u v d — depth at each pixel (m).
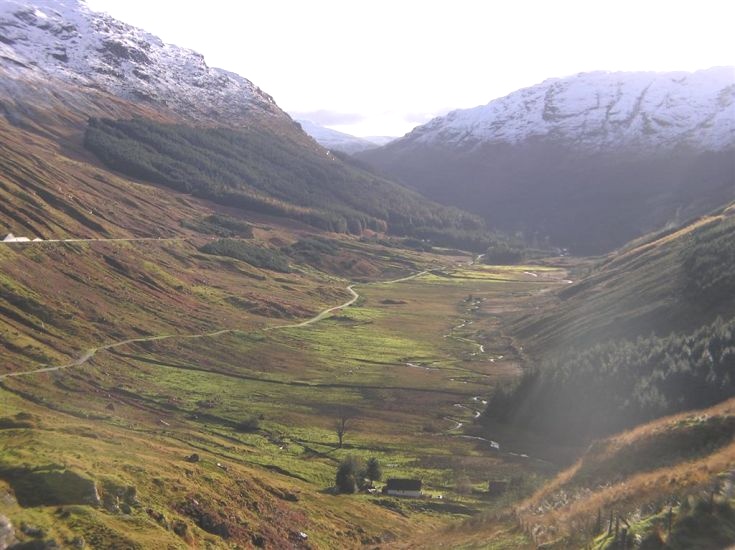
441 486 109.31
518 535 51.56
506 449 131.12
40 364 144.75
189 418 138.12
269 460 114.00
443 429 144.88
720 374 117.50
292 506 81.81
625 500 46.00
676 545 36.12
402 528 85.94
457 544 55.69
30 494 58.59
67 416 112.19
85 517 55.38
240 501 75.69
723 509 37.16
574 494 55.25
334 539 76.12
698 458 49.72
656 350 134.25
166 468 75.25
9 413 96.00
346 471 106.12
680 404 116.31
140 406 139.12
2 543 49.53
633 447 56.34
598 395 133.00
